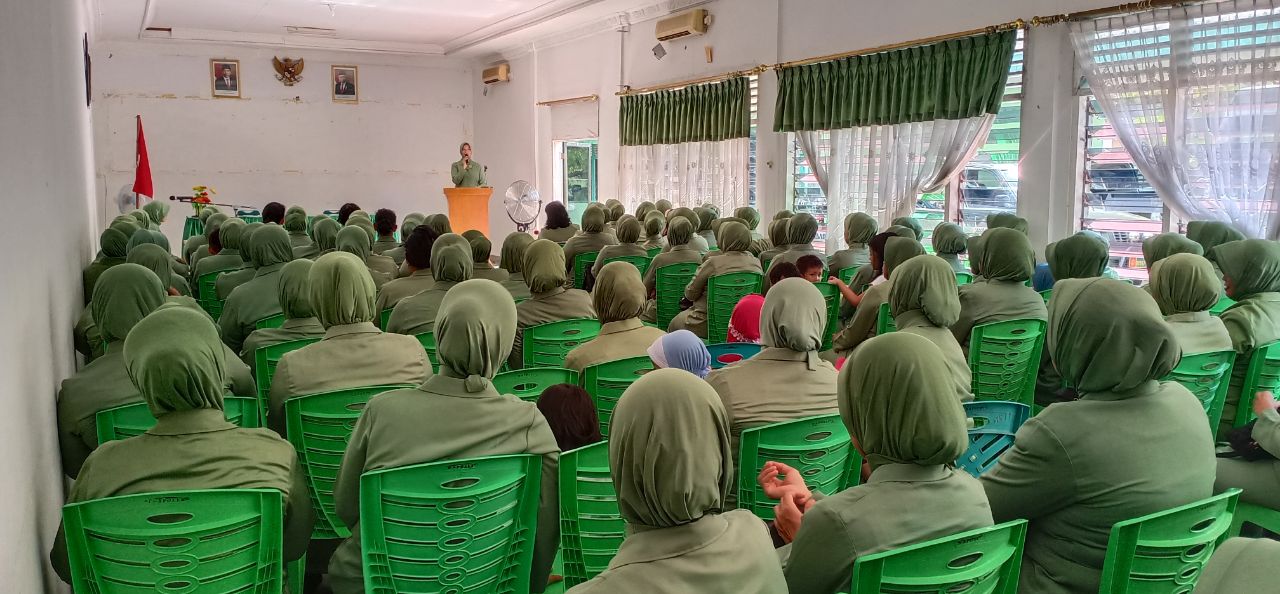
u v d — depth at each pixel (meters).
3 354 1.71
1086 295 1.90
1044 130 6.62
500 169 15.68
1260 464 2.57
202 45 14.39
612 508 2.15
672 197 11.12
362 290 2.81
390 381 2.80
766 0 9.27
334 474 2.62
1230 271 3.44
